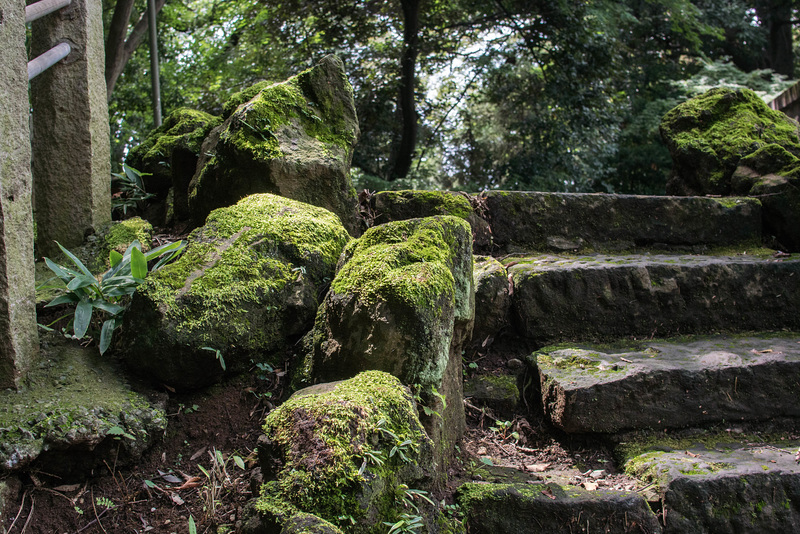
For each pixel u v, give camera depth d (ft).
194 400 6.75
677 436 7.25
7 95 6.06
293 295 7.14
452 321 6.27
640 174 42.19
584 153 37.19
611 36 35.40
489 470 6.64
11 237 6.09
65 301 6.77
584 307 8.77
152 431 6.15
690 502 6.06
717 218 11.09
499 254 10.20
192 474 6.17
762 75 42.04
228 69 34.91
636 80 44.16
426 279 5.95
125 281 6.99
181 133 11.81
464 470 6.57
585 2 35.55
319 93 9.33
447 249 6.61
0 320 6.00
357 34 33.58
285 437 5.08
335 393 5.35
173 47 41.60
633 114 43.27
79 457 5.78
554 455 7.13
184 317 6.44
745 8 47.98
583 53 34.86
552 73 36.06
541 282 8.67
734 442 7.23
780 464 6.49
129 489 5.94
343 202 8.92
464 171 42.27
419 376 5.98
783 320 9.36
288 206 7.89
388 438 5.21
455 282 6.73
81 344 7.01
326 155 8.79
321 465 4.82
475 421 7.60
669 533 5.96
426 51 35.86
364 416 5.12
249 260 7.04
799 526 6.08
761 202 11.30
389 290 5.85
